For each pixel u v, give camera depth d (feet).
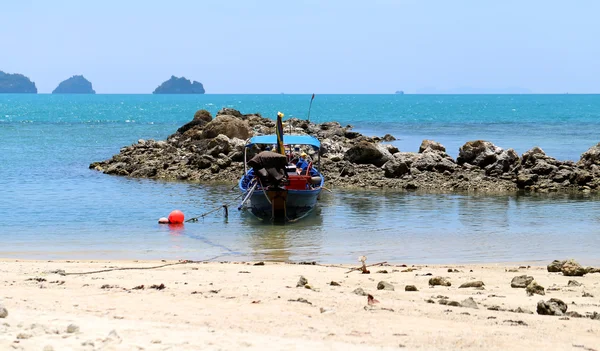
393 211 99.45
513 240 78.18
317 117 406.62
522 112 466.29
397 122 343.46
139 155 157.28
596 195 114.73
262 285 46.62
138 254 70.33
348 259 67.72
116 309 37.06
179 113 488.02
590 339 31.07
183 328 31.58
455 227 87.04
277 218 93.45
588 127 288.71
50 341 27.73
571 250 72.23
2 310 33.30
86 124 336.08
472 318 35.42
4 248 73.10
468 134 252.83
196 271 54.80
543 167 126.41
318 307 38.01
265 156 94.43
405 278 51.31
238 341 28.68
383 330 32.17
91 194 114.62
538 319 35.50
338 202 107.96
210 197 111.86
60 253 70.59
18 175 138.92
